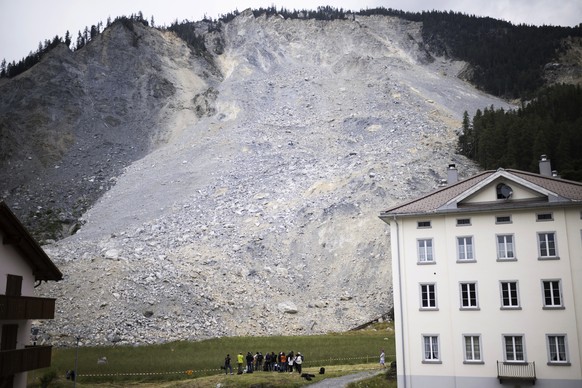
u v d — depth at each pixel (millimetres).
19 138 176000
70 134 184875
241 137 163750
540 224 41938
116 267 88250
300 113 180500
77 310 76875
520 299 41094
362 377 47219
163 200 131750
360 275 92750
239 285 90875
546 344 39844
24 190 153125
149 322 76062
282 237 105625
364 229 102000
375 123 155000
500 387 39969
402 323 43375
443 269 43406
